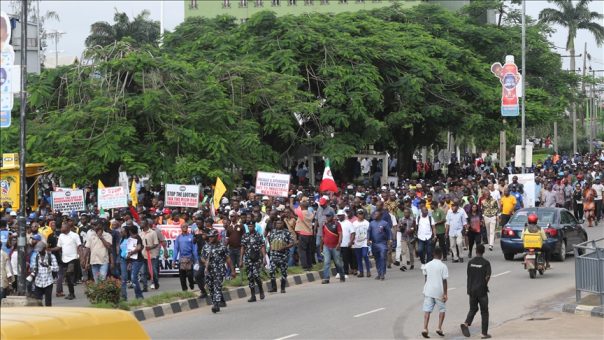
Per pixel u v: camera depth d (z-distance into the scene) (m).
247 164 37.31
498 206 32.31
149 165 33.16
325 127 45.31
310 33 46.28
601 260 18.00
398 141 54.62
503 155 60.03
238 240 23.30
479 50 58.16
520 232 27.30
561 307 18.77
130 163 31.95
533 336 15.63
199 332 16.56
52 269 19.08
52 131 32.75
